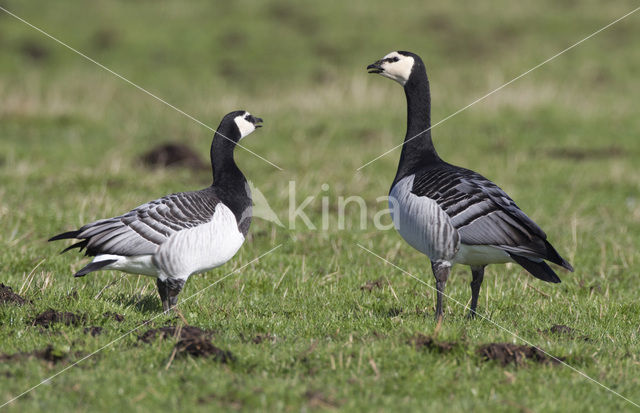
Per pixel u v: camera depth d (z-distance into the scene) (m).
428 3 45.91
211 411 6.59
